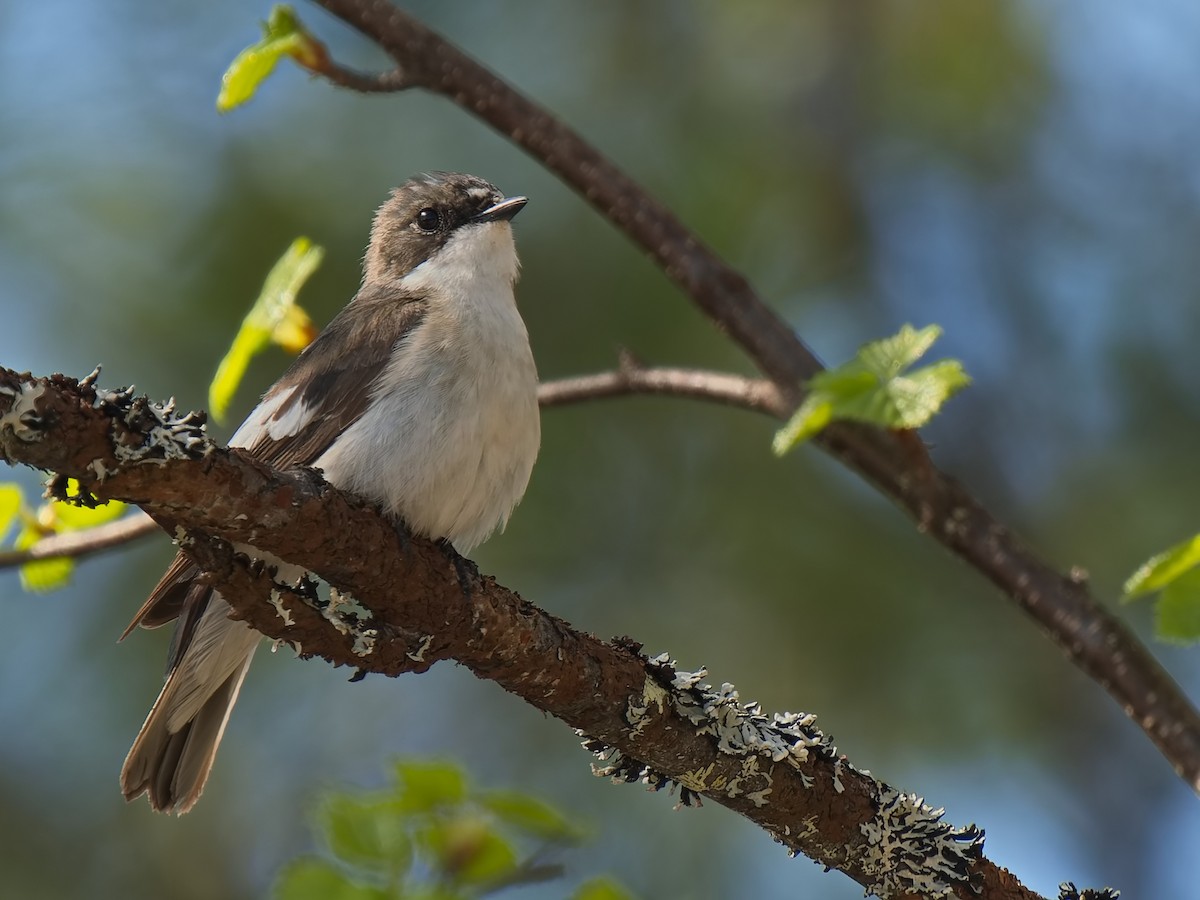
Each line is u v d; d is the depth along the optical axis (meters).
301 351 8.58
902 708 11.55
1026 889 6.57
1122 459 12.38
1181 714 7.10
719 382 8.37
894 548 11.86
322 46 7.78
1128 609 11.82
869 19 13.17
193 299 11.57
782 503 11.85
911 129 13.32
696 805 6.66
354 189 11.91
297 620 6.03
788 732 6.57
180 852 12.03
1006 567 7.42
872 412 5.77
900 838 6.54
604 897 7.05
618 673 6.45
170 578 7.95
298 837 12.20
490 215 9.73
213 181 11.93
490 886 7.15
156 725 8.22
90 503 5.39
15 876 11.57
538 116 8.18
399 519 8.12
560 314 11.89
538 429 8.56
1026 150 13.45
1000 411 13.17
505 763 12.32
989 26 13.09
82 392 5.15
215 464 5.45
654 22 12.98
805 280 13.01
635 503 12.00
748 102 12.97
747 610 11.71
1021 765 11.79
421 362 8.26
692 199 12.56
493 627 6.27
